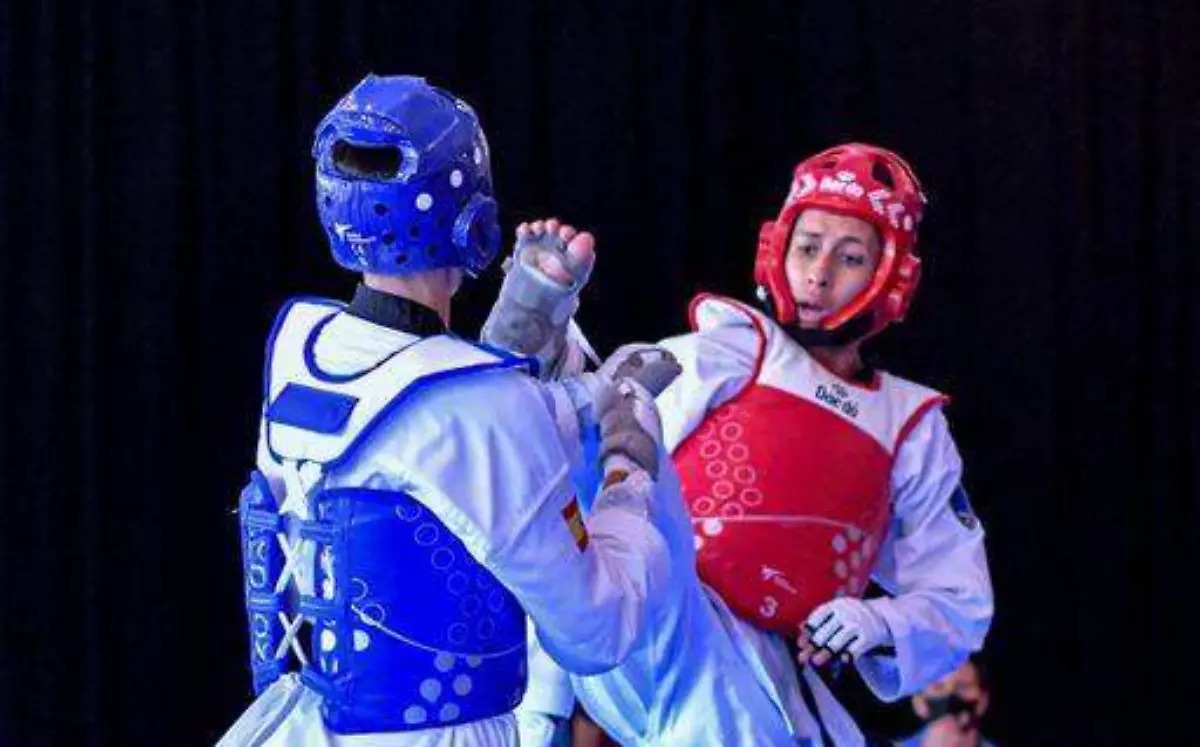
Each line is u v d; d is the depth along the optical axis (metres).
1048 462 10.45
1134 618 10.59
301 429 4.80
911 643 6.65
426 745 4.78
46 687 9.57
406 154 4.83
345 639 4.77
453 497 4.71
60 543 9.59
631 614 4.92
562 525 4.80
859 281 6.83
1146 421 10.59
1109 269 10.55
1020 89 10.41
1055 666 10.52
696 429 6.70
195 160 9.77
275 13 9.75
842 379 6.89
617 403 5.41
